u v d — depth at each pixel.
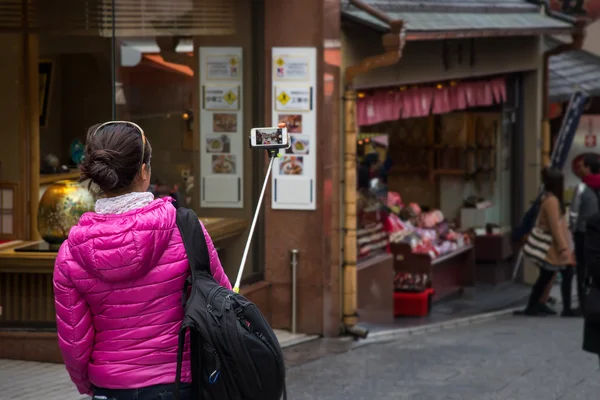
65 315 3.99
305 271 11.81
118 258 3.91
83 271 3.96
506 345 12.02
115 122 4.11
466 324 14.32
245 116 11.49
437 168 17.70
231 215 11.57
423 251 14.92
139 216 3.98
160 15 10.59
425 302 14.55
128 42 10.41
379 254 13.58
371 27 11.96
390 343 12.03
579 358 11.08
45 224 9.97
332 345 11.56
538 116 18.25
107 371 3.99
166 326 4.03
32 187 10.45
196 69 11.12
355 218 12.09
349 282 12.09
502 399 8.84
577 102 18.08
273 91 11.58
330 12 11.52
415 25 12.75
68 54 10.38
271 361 4.01
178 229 4.07
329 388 9.35
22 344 9.77
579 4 18.45
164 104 10.77
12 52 10.40
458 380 9.73
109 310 3.98
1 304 9.89
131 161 4.03
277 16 11.52
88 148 4.05
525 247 15.56
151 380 4.00
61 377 9.16
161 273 4.01
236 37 11.38
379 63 11.79
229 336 3.92
